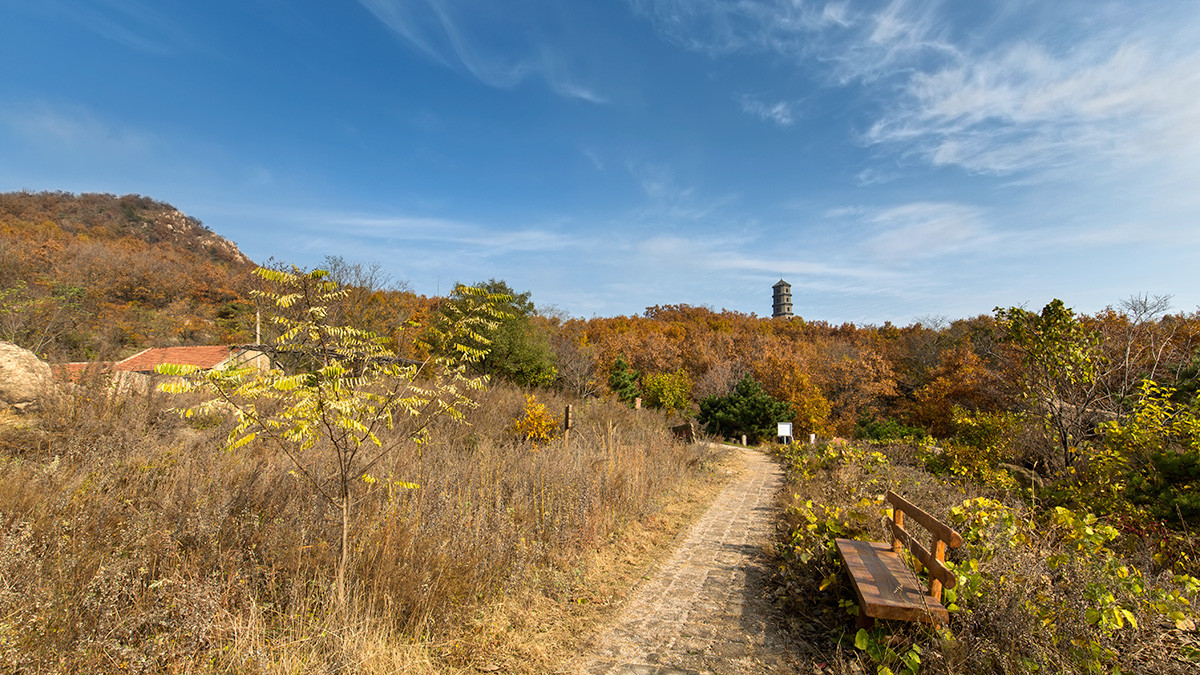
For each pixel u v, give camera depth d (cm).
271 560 409
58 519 391
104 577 318
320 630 342
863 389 3597
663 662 361
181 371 331
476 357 462
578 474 748
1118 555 512
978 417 1262
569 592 481
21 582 308
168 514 446
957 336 3912
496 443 1006
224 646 312
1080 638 299
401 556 425
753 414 2612
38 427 723
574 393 2417
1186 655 293
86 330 2011
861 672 320
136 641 308
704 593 493
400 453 675
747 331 5628
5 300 1756
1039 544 401
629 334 4881
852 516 525
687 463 1273
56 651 281
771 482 1259
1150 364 1368
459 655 361
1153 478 664
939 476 1077
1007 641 304
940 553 350
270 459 606
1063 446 1005
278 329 499
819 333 6175
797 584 489
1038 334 1026
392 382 440
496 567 468
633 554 614
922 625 330
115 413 756
